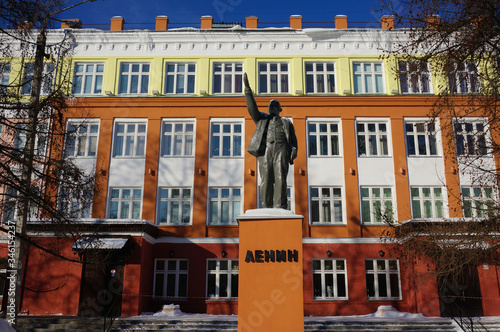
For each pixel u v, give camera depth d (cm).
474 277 2158
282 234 1050
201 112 2545
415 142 2505
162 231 2370
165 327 1856
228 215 2425
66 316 1953
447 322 1881
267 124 1190
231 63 2650
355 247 2334
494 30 1141
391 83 2567
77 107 2250
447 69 1255
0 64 1269
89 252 1562
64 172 1398
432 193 2439
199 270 2314
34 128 1300
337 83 2606
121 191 2456
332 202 2442
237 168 2472
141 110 2550
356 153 2483
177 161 2489
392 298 2258
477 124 2258
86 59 2630
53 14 1305
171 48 2650
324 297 2284
